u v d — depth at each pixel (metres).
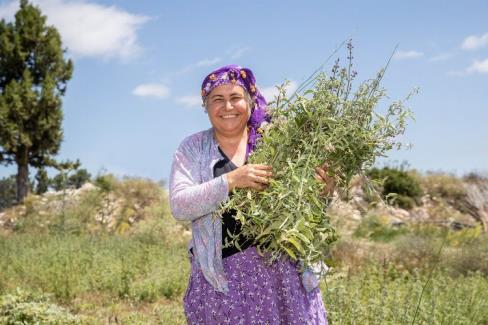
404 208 23.03
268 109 3.14
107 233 15.88
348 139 3.08
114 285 8.59
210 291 3.09
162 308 7.19
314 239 3.08
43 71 28.36
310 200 3.00
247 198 2.98
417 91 3.07
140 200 20.22
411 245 11.45
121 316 7.14
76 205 19.48
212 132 3.34
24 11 28.38
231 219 3.11
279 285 3.14
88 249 11.05
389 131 3.07
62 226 15.72
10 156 27.55
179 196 3.08
